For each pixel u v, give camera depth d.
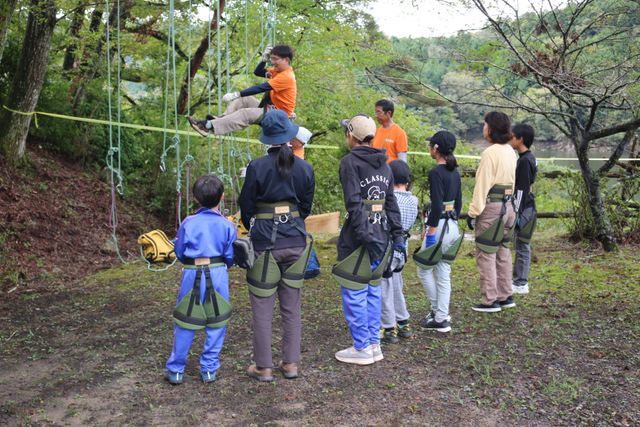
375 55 10.76
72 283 6.71
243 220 3.87
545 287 6.12
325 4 11.35
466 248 8.39
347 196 3.96
